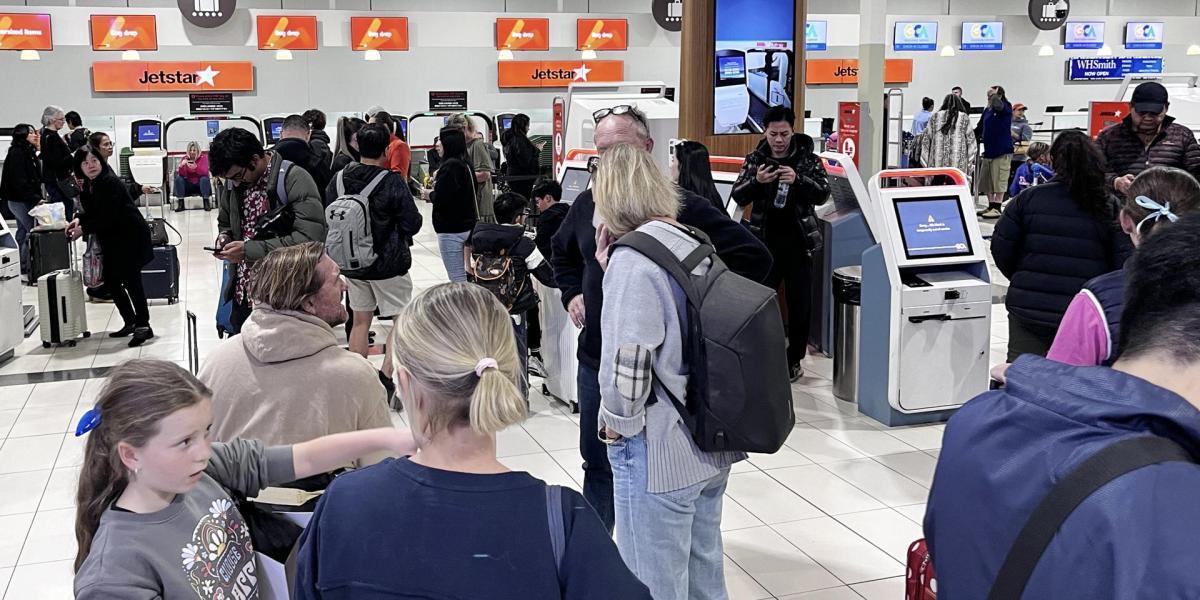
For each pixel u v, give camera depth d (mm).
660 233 2420
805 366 6211
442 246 6570
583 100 7637
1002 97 13852
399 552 1309
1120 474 1020
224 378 2309
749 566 3547
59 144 10047
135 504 1686
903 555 3623
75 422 5316
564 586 1323
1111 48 22844
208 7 17500
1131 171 5871
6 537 3891
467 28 19047
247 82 18156
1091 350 2148
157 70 17703
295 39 18172
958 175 5113
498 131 18922
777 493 4211
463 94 19000
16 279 6707
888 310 4953
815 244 5953
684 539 2490
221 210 5004
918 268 5090
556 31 19453
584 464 3285
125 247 6902
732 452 2498
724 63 6703
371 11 18578
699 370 2350
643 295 2344
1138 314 1125
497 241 4941
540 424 5152
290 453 1933
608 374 2367
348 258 5000
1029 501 1090
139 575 1626
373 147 5109
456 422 1360
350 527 1331
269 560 1848
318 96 18547
